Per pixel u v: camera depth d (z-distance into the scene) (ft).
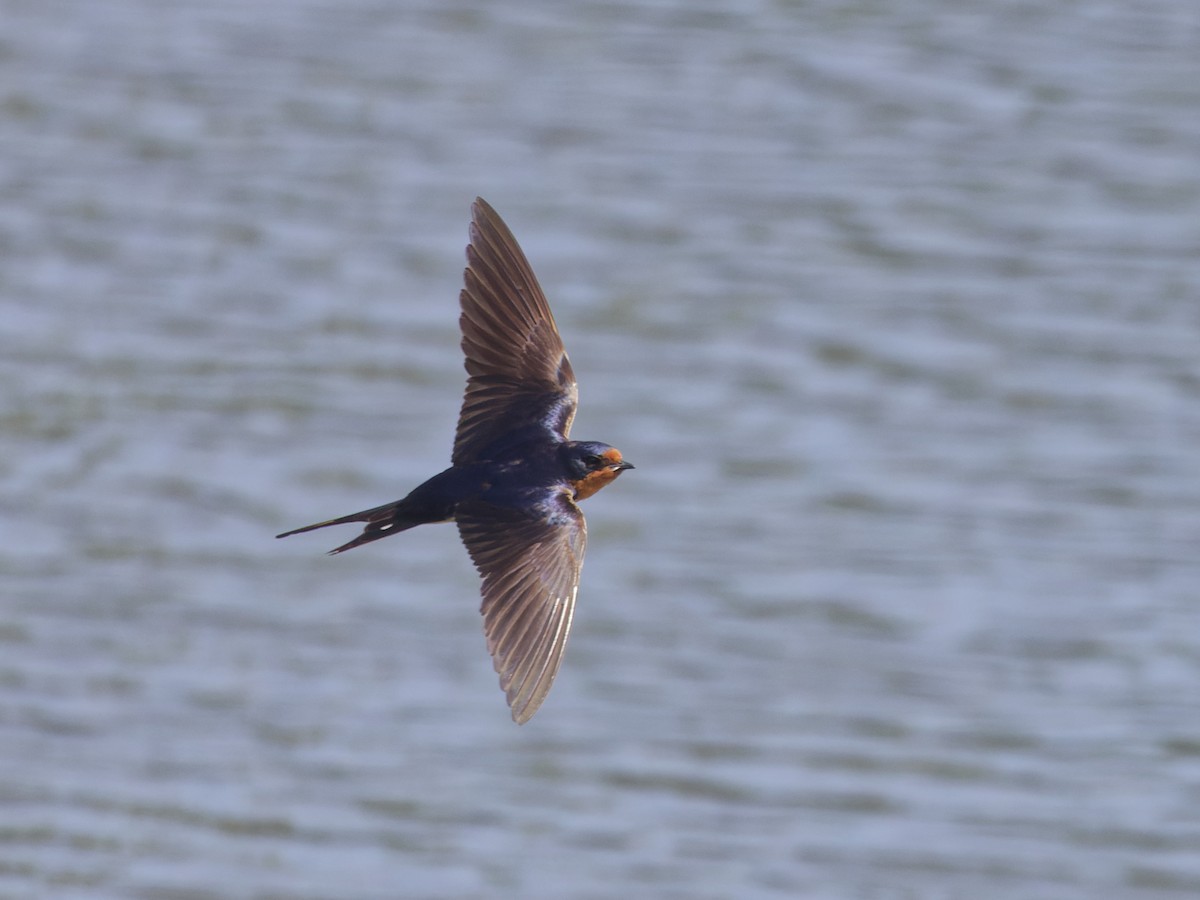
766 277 74.23
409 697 54.80
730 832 49.73
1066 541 60.85
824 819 50.78
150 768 52.54
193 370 69.31
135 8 93.20
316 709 54.70
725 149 81.00
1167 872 48.29
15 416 67.00
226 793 51.08
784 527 61.52
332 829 50.39
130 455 64.95
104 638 57.31
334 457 64.95
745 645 56.95
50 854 49.29
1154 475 63.82
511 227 77.15
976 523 61.98
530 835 49.78
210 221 77.87
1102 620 57.41
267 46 89.40
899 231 76.43
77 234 76.84
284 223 77.41
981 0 90.63
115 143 82.79
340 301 72.95
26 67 87.76
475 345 25.52
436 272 74.43
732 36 88.53
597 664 56.24
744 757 52.54
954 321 71.97
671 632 57.62
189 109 84.89
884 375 69.26
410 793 51.24
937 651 56.49
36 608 58.23
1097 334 70.95
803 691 55.16
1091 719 52.95
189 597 59.00
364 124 83.92
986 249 75.66
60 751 53.06
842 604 58.13
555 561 23.07
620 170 80.59
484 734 53.57
